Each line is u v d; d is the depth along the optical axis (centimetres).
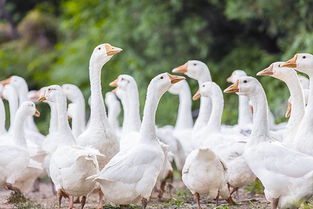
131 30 2719
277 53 2716
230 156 1336
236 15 2386
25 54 3428
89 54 3020
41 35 3550
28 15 3719
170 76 1244
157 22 2592
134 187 1165
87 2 3033
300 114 1298
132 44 2733
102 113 1373
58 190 1241
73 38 3547
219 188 1246
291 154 1117
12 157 1412
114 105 1844
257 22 2628
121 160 1173
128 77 1538
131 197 1173
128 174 1161
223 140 1371
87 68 3023
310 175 1079
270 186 1120
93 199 1498
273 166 1120
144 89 2647
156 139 1223
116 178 1155
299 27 2348
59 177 1220
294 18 2355
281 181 1108
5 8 3728
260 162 1138
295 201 1108
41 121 3084
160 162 1193
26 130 1819
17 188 1427
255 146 1160
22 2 3800
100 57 1391
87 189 1216
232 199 1373
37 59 3381
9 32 3694
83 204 1254
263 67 2555
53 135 1596
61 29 3431
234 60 2630
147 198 1178
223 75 2634
